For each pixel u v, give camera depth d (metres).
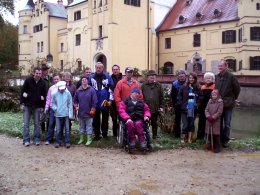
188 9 48.84
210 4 46.25
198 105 10.47
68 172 7.52
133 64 44.47
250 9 38.91
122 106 9.80
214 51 43.09
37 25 57.50
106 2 42.91
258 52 39.06
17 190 6.39
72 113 10.38
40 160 8.55
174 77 35.94
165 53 48.94
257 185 6.63
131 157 8.92
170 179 7.01
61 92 10.24
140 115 9.60
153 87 10.91
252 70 38.91
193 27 45.38
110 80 10.85
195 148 10.04
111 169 7.75
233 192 6.25
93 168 7.83
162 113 12.59
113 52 42.16
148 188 6.48
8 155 9.08
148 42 46.28
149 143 9.59
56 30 55.78
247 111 26.33
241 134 15.79
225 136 10.04
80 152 9.48
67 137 10.21
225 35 41.97
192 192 6.25
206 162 8.40
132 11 44.28
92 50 45.22
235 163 8.29
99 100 10.70
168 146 10.15
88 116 10.43
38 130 10.55
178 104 10.66
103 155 9.12
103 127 11.09
